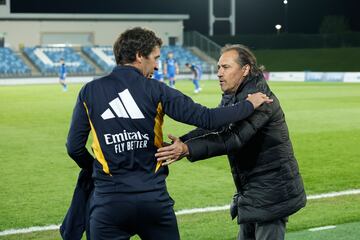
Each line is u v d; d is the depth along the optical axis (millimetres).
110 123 3406
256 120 3580
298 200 3830
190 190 8195
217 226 6465
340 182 8680
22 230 6391
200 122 3389
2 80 38656
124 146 3398
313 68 45062
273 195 3758
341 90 28891
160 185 3469
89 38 49344
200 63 44938
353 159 10516
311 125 15258
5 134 14023
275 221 3838
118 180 3412
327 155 10922
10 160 10625
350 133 13766
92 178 3627
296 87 31484
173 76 31531
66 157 10922
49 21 47438
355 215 6852
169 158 3465
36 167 9969
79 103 3512
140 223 3479
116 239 3494
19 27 46562
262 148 3730
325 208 7191
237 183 3918
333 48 48875
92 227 3518
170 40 51375
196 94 26938
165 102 3420
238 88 3771
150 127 3424
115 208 3414
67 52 44094
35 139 13211
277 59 47344
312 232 6195
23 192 8172
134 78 3451
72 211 3738
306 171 9484
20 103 22812
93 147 3498
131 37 3480
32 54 43000
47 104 22312
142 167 3434
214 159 10523
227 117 3414
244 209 3838
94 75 41719
